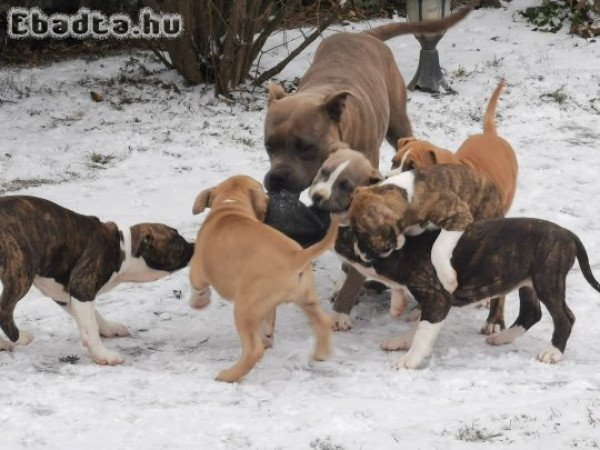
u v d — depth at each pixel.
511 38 21.47
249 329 7.52
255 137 16.20
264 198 8.64
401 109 12.41
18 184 13.73
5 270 7.79
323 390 7.57
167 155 15.11
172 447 6.04
